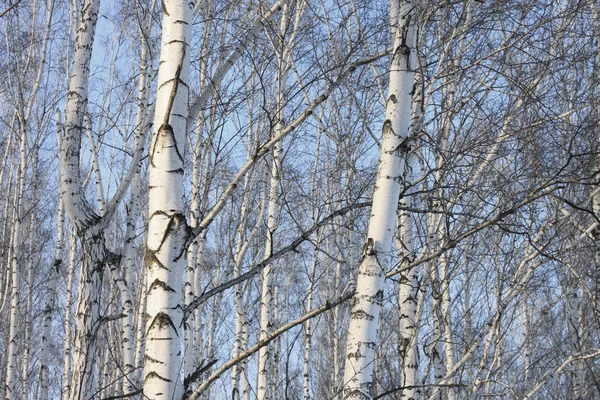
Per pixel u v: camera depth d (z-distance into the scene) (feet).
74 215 27.76
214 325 52.75
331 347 59.06
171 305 16.89
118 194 28.45
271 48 25.84
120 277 34.73
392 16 24.13
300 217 35.68
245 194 42.78
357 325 18.70
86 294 27.61
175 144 17.46
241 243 47.24
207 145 31.37
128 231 34.53
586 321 35.76
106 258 28.48
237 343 44.47
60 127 37.78
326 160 35.17
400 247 27.68
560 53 25.38
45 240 74.33
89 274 27.81
